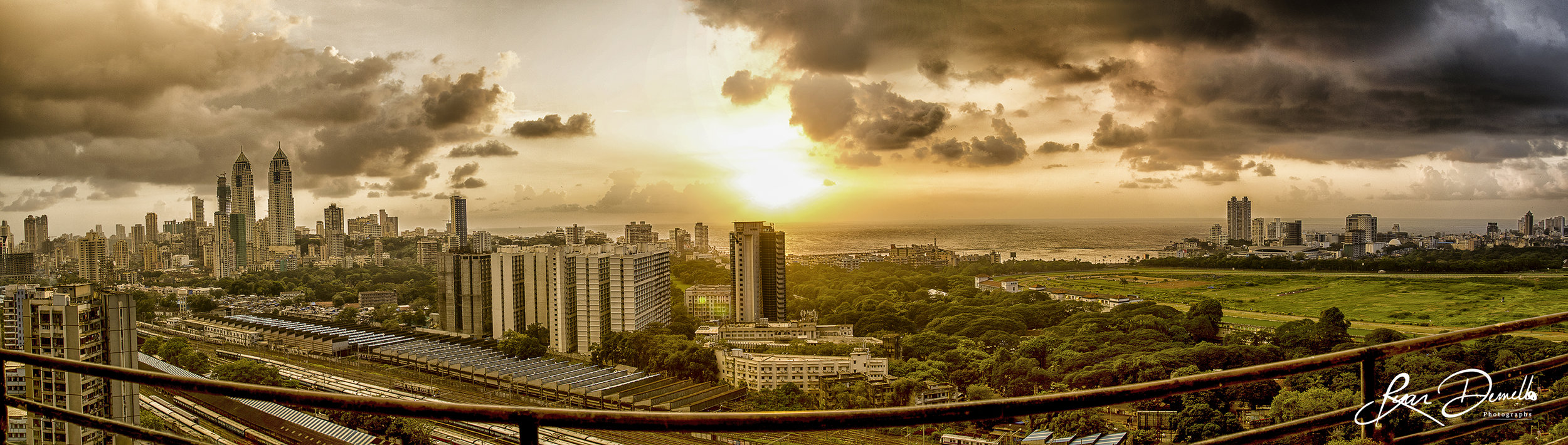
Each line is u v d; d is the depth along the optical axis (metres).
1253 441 10.47
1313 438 84.88
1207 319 180.50
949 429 96.94
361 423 102.06
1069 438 86.38
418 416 8.51
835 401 114.38
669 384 130.00
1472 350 117.88
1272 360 132.50
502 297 180.62
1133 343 145.25
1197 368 117.81
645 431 8.26
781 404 112.62
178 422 105.44
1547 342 143.38
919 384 113.81
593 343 165.00
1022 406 8.55
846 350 138.00
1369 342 157.75
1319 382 101.62
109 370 9.55
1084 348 141.75
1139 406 98.19
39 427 73.62
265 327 188.25
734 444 97.12
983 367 126.00
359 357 164.38
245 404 109.56
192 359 149.75
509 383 133.00
